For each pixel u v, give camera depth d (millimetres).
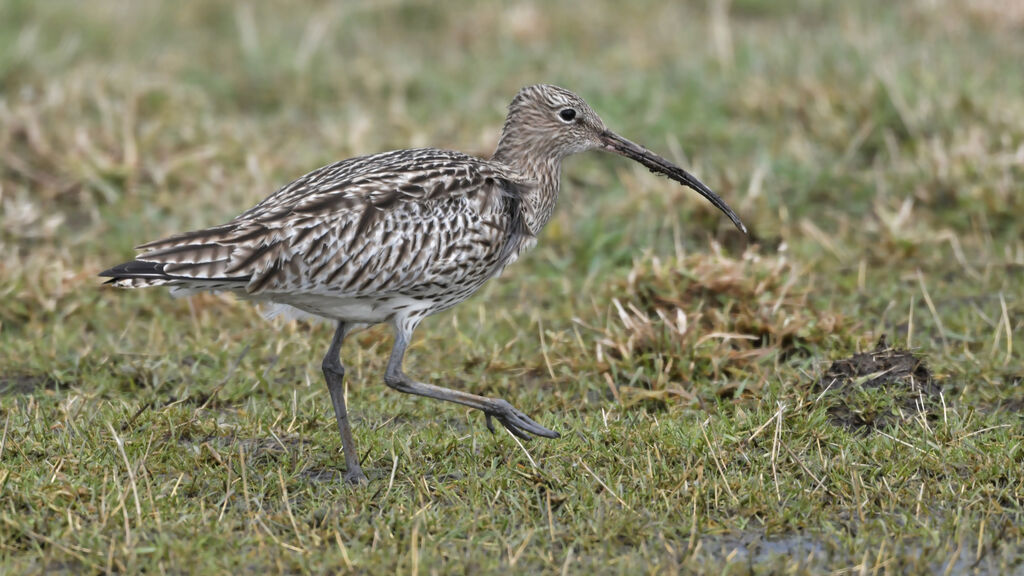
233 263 9414
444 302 10508
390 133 17609
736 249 15016
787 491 9523
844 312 13078
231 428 10680
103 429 10516
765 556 8773
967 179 15641
